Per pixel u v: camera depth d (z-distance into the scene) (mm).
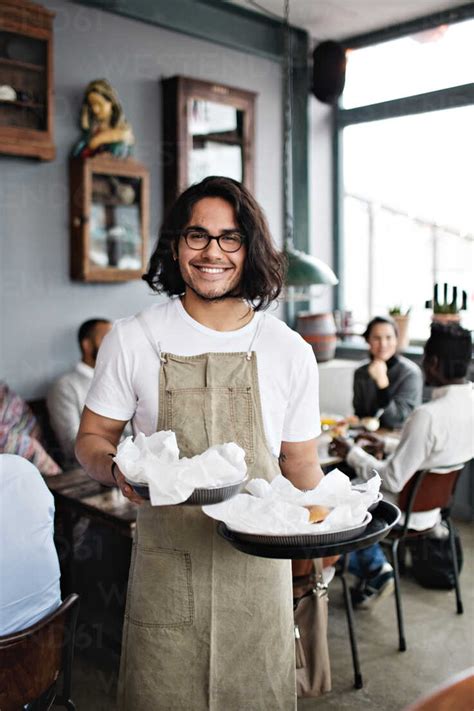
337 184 5445
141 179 4102
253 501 1321
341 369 4715
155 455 1260
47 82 3619
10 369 3865
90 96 3883
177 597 1478
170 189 4383
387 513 1446
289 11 4680
